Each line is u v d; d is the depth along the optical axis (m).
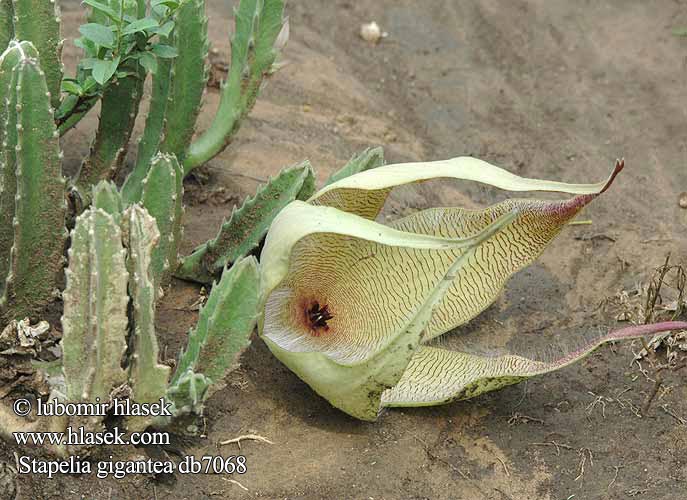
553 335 1.07
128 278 0.91
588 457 0.98
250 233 1.04
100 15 1.04
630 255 1.14
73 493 0.93
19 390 0.97
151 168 0.96
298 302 0.99
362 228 0.92
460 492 0.96
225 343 0.93
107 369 0.90
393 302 0.99
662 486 0.97
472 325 1.07
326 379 0.95
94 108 1.21
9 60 0.94
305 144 1.22
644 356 1.05
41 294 0.98
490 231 0.91
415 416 0.99
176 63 1.04
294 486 0.95
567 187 0.96
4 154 0.94
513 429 1.00
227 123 1.09
